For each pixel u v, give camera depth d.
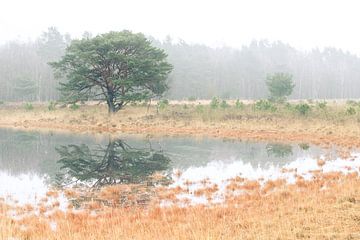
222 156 19.28
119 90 41.75
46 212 10.30
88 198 11.77
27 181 14.18
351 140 24.16
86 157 19.28
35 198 11.80
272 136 27.06
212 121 34.34
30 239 7.95
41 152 20.77
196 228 8.03
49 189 12.96
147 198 11.63
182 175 14.98
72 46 39.03
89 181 14.16
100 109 43.91
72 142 24.78
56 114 41.50
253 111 35.81
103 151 21.09
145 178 14.55
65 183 13.87
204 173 15.30
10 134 29.38
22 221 9.27
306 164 16.73
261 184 13.15
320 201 9.55
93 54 36.69
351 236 7.11
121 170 16.11
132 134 29.41
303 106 33.12
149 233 7.89
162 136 28.03
